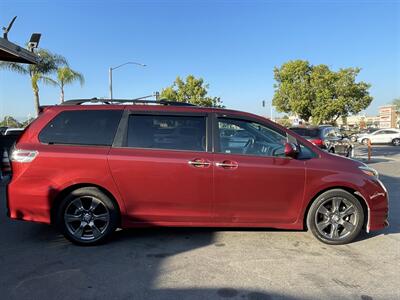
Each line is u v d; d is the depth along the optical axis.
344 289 3.79
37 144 4.88
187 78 47.56
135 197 4.89
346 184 4.99
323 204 5.02
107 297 3.61
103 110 5.04
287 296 3.64
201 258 4.55
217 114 5.09
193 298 3.60
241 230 5.60
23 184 4.83
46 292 3.69
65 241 5.11
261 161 4.94
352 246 5.04
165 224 4.99
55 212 4.91
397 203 7.77
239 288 3.79
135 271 4.18
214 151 4.95
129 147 4.92
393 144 33.25
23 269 4.21
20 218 4.90
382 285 3.89
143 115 5.02
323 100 42.69
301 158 5.06
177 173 4.86
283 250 4.85
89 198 4.89
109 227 4.91
